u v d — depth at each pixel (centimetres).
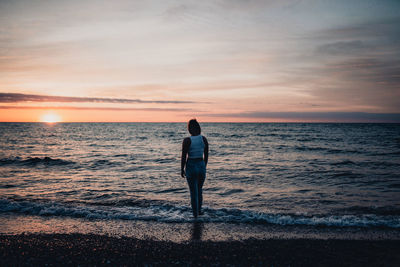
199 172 443
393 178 873
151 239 371
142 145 2627
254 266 290
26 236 381
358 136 4247
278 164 1237
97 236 382
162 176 938
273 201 595
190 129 450
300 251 329
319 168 1104
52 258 309
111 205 553
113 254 320
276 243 355
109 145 2627
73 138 4000
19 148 2275
